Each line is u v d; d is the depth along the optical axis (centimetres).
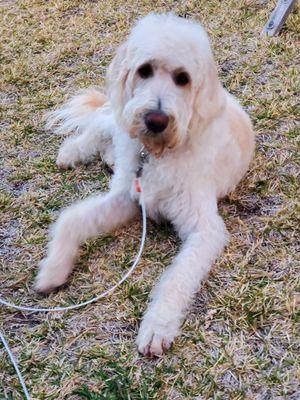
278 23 142
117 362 75
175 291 81
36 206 100
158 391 72
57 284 85
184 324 79
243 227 95
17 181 106
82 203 94
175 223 92
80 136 111
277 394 71
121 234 94
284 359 75
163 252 91
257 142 112
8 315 82
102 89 127
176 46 80
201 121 86
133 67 83
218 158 92
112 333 79
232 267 88
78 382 73
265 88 126
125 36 146
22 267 89
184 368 74
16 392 72
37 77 132
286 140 112
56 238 88
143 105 80
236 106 104
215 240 89
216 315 81
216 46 140
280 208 98
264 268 88
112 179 101
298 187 102
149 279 87
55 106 123
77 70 134
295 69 131
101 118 108
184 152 88
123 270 88
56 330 80
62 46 143
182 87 82
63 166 108
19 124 118
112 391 72
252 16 151
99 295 84
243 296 83
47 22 154
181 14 154
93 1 162
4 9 161
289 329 79
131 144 91
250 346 77
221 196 99
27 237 94
